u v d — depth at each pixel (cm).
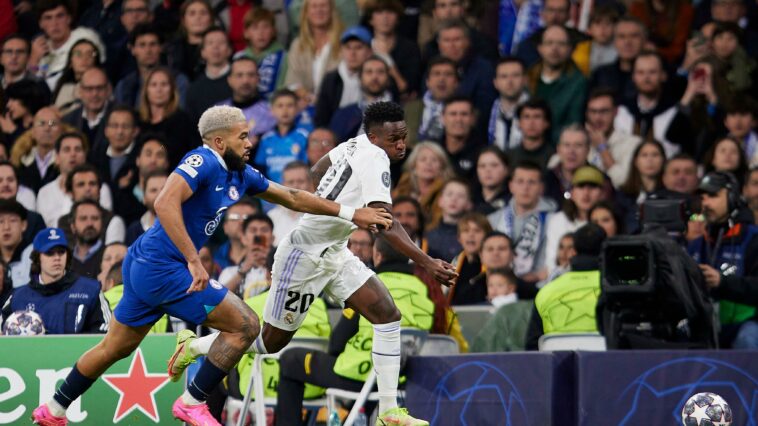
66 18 4534
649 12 4462
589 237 2933
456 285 3553
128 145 4119
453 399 2553
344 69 4241
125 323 2262
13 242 3653
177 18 4584
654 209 2711
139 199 4050
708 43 4375
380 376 2419
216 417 2842
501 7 4459
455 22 4231
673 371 2452
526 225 3781
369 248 3234
